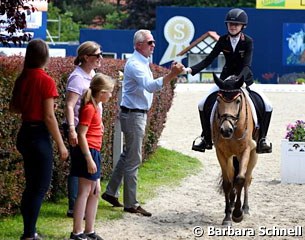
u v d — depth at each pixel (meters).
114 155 12.50
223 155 9.95
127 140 10.18
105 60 13.30
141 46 10.02
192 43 45.38
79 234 8.40
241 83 9.53
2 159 8.85
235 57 10.37
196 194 12.27
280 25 47.81
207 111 10.53
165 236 9.10
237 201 9.77
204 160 16.20
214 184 13.31
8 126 8.87
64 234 8.80
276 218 10.38
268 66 47.94
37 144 7.73
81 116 8.29
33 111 7.76
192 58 45.22
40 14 37.25
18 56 9.91
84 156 8.25
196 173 14.45
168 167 14.84
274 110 26.59
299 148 13.38
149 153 15.38
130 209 10.33
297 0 47.69
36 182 7.79
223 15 47.56
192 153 17.11
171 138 19.61
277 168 15.34
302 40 47.88
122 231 9.28
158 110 15.50
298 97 32.53
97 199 8.58
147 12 60.75
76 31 62.72
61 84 10.15
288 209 11.08
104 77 8.40
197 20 47.53
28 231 7.88
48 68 9.66
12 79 8.84
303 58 47.94
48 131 7.86
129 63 10.02
